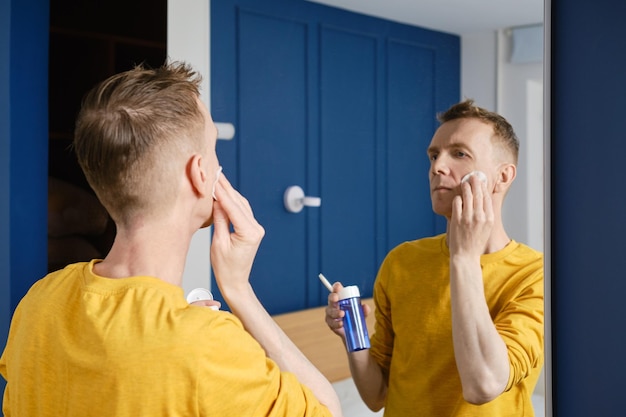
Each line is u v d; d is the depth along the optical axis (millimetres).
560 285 976
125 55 1504
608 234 930
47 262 1533
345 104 1307
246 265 851
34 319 730
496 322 1066
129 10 1479
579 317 960
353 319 1094
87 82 1537
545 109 962
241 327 725
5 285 1500
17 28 1479
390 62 1261
